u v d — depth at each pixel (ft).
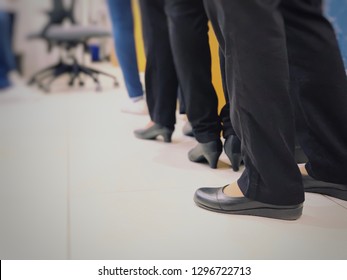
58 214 3.00
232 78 2.54
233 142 3.86
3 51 7.50
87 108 7.23
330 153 3.10
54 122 6.12
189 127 5.32
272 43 2.35
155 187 3.54
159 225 2.81
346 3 4.08
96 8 8.37
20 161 4.28
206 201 3.04
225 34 2.44
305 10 2.70
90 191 3.45
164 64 4.66
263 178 2.73
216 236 2.65
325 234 2.67
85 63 11.46
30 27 7.38
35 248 2.53
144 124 6.03
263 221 2.85
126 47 6.37
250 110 2.51
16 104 7.41
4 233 2.71
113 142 5.06
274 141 2.56
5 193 3.40
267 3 2.27
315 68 2.86
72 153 4.58
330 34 2.80
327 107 2.93
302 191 2.77
